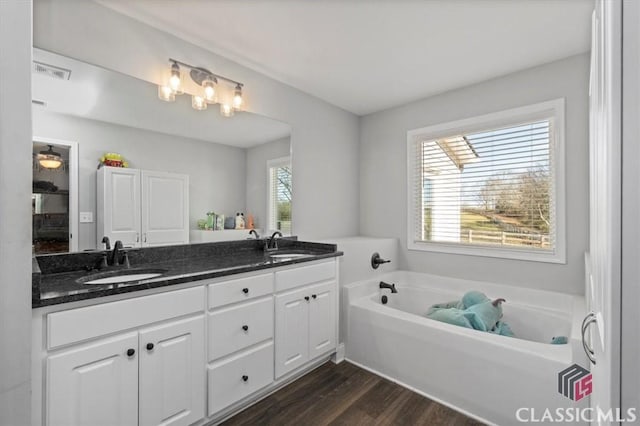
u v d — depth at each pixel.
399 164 3.23
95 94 1.75
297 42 2.11
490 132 2.69
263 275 1.87
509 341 1.75
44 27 1.58
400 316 2.18
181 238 2.09
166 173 2.03
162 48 2.00
